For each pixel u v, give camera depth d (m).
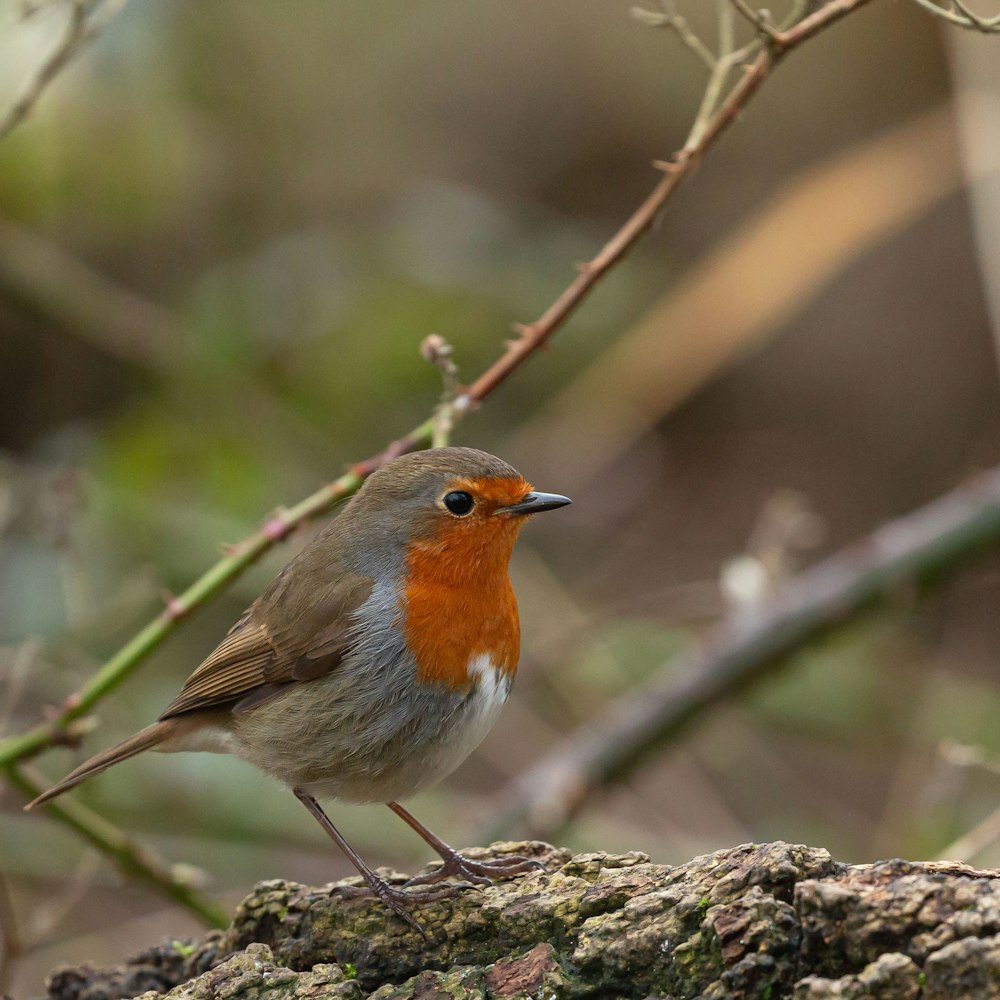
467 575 6.41
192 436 12.10
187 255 13.77
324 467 12.48
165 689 11.57
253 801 11.00
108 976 6.14
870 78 16.88
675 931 4.75
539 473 13.54
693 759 12.94
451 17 17.62
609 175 17.27
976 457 15.72
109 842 8.22
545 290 13.12
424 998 4.92
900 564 9.98
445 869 6.05
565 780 9.75
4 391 13.76
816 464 16.17
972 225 16.28
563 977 4.87
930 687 12.07
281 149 14.29
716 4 17.23
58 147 12.73
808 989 4.30
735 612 10.13
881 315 16.47
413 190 14.43
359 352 12.55
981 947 4.15
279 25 16.36
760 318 11.93
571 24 17.64
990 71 10.62
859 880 4.57
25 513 11.41
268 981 5.20
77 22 8.36
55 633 10.87
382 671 6.36
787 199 12.22
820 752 13.62
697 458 16.38
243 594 11.84
